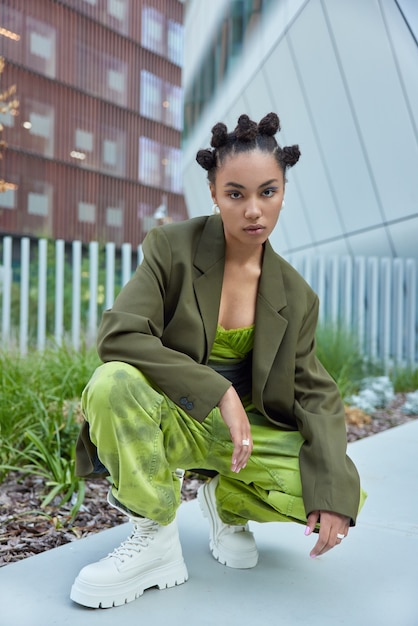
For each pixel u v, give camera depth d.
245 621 1.53
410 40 6.45
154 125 24.06
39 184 19.88
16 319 8.12
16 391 3.51
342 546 2.07
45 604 1.60
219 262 1.67
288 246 10.93
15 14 18.91
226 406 1.50
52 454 2.98
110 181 22.39
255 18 10.10
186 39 16.12
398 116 7.06
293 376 1.70
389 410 5.60
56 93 20.31
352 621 1.54
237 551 1.85
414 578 1.82
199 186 14.57
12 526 2.30
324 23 7.85
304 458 1.62
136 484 1.54
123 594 1.60
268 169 1.53
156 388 1.58
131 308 1.57
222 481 1.81
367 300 7.66
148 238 1.69
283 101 9.43
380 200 7.89
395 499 2.65
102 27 21.81
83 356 4.53
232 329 1.70
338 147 8.41
